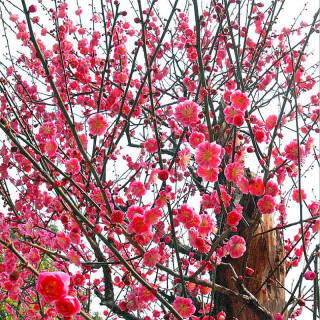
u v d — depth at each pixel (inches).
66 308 65.2
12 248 93.5
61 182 113.0
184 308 113.3
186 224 114.9
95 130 128.6
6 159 151.3
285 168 132.9
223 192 120.6
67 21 185.5
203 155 109.8
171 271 118.3
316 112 160.7
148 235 113.1
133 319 149.9
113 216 109.3
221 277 163.9
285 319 155.6
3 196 152.3
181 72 210.5
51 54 174.7
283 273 166.4
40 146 125.7
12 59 171.6
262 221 166.2
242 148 136.3
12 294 143.3
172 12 114.0
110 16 186.4
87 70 166.4
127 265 102.7
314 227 139.0
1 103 162.9
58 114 167.0
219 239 111.8
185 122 113.7
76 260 117.6
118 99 162.9
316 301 100.1
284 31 176.2
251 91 152.7
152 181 134.6
